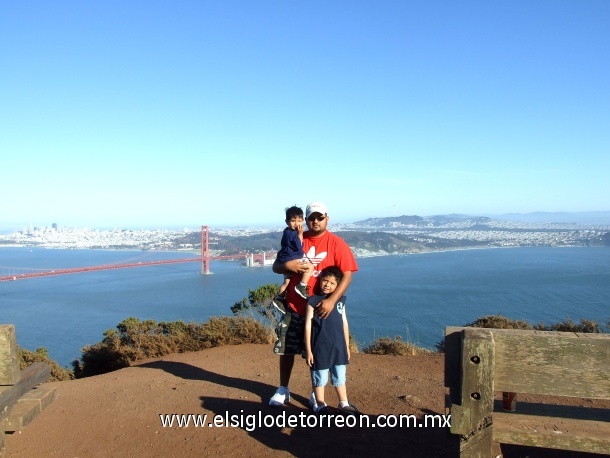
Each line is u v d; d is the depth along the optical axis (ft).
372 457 9.84
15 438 11.53
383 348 21.43
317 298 11.55
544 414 7.68
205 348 23.79
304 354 12.13
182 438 11.19
